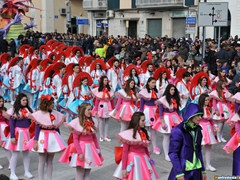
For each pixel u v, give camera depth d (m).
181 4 35.47
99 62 14.34
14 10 36.25
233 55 17.77
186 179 5.54
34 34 34.09
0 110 8.24
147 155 6.51
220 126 10.62
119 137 6.25
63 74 12.67
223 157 9.55
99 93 10.65
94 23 45.47
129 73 14.05
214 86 12.38
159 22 38.72
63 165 8.74
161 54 20.88
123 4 41.25
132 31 41.09
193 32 22.92
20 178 7.94
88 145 6.80
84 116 6.78
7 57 16.39
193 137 5.59
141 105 9.70
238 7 31.19
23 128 7.80
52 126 7.18
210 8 17.06
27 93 15.71
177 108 9.04
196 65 15.30
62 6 51.50
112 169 8.48
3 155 9.54
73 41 32.47
